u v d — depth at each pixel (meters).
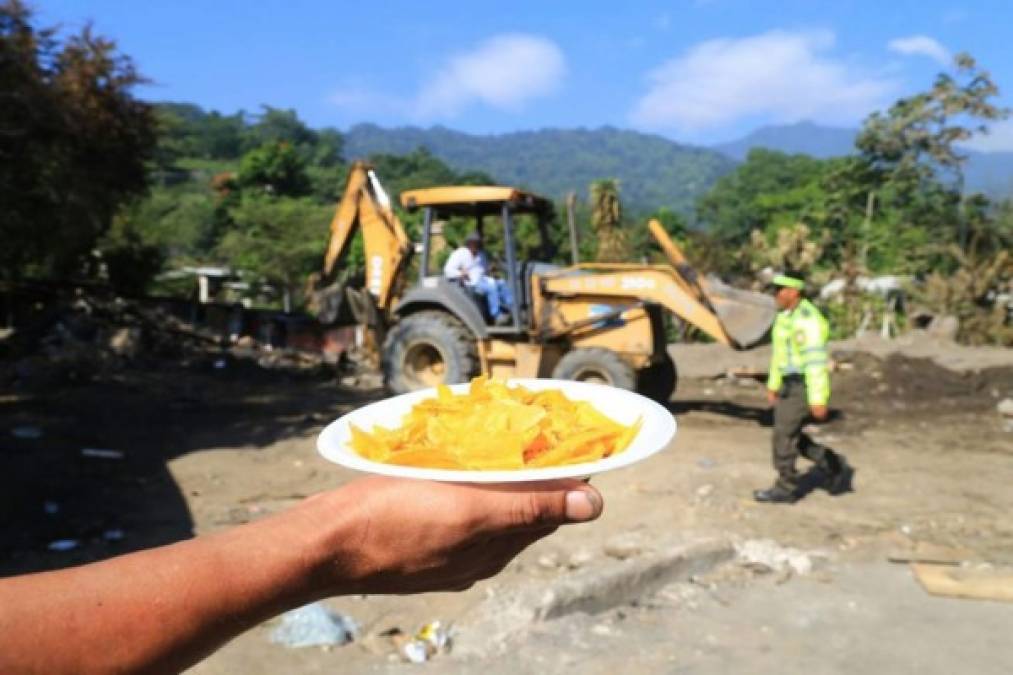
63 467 7.45
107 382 12.34
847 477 7.30
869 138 47.59
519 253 11.96
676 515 6.16
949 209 41.75
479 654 3.94
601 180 29.92
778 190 97.81
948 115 44.81
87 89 15.45
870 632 4.29
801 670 3.88
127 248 23.17
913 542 5.68
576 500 0.98
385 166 126.44
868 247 46.38
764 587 4.84
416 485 0.94
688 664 3.90
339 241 13.34
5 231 15.04
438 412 1.33
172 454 8.24
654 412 1.31
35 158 14.08
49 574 0.75
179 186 114.44
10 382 11.83
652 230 10.17
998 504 6.62
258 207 48.47
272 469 7.73
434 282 10.80
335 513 0.90
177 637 0.76
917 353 14.84
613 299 10.32
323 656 3.90
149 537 5.74
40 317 14.91
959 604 4.64
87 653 0.72
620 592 4.57
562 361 9.82
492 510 0.93
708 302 9.77
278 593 0.83
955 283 21.41
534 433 1.15
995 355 14.56
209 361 14.76
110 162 16.91
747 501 6.57
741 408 11.46
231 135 175.62
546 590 4.40
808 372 6.28
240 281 47.41
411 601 4.57
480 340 10.41
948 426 10.35
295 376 14.09
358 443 1.19
